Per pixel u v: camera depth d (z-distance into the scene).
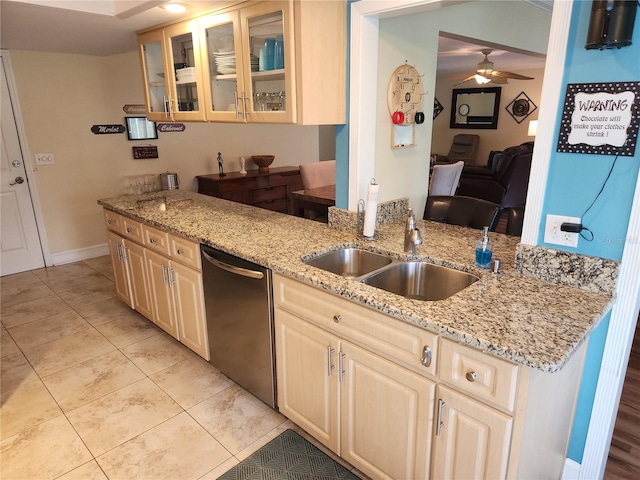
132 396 2.38
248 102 2.26
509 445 1.24
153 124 4.79
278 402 2.12
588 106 1.40
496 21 3.23
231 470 1.88
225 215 2.76
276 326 1.97
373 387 1.58
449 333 1.27
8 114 3.93
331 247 2.07
